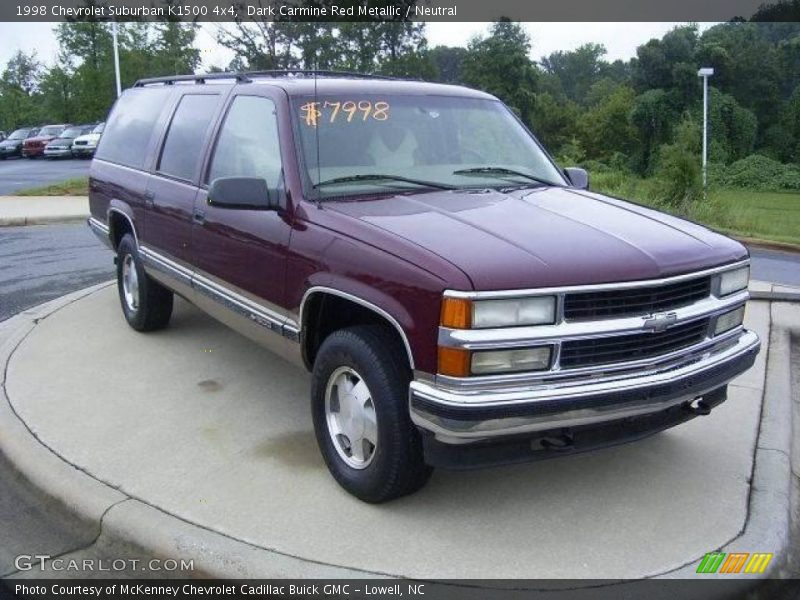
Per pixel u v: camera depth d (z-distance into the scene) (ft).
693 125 67.26
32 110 216.13
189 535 11.70
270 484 13.28
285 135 14.57
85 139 114.52
